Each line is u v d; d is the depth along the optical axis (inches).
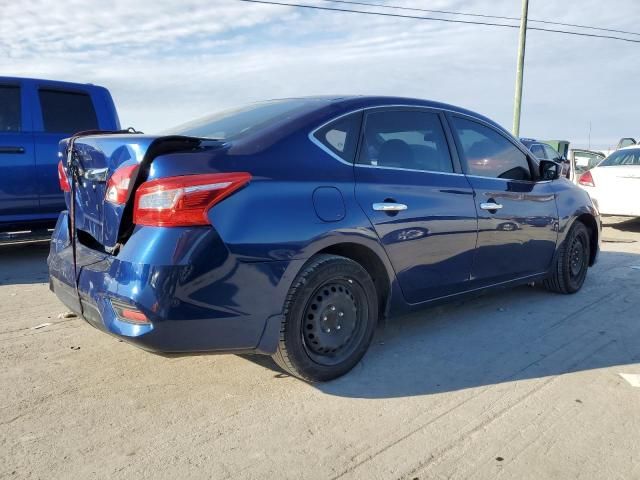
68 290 133.3
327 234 129.6
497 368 148.3
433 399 130.3
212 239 114.1
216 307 115.3
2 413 121.3
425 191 154.3
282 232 122.6
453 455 107.7
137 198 115.6
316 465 104.2
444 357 154.9
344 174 138.3
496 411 124.9
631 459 107.0
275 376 140.9
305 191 128.3
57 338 165.2
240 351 122.8
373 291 142.7
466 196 165.6
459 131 173.8
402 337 170.1
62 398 128.4
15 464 103.1
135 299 110.6
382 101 155.4
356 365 145.4
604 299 213.5
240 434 114.3
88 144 132.0
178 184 112.5
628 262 285.3
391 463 105.0
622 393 134.1
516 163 191.6
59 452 107.3
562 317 190.7
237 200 118.0
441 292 162.7
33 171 261.0
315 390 133.9
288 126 135.0
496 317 189.9
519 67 756.6
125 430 115.3
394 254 145.8
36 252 297.9
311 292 129.5
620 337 172.4
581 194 219.1
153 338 111.5
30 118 263.6
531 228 190.1
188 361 149.0
